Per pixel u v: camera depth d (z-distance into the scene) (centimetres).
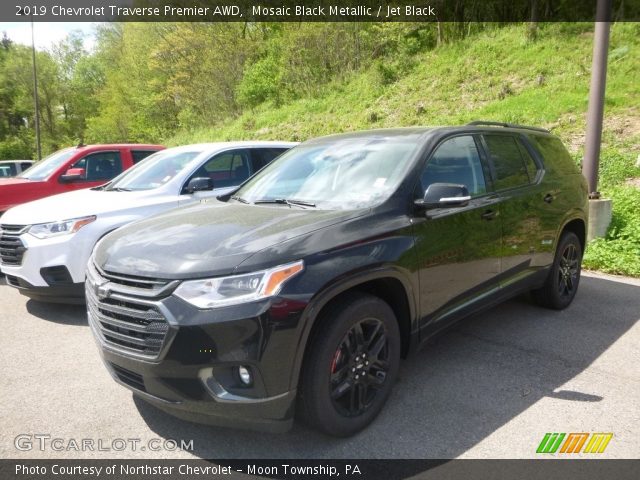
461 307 352
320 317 265
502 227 383
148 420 303
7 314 505
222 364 238
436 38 2327
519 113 1442
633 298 521
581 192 501
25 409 318
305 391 258
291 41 2642
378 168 348
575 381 341
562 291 484
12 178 788
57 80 4700
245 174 643
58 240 477
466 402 315
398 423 293
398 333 302
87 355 400
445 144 367
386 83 2161
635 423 289
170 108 3516
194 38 3166
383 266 283
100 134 3956
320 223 284
